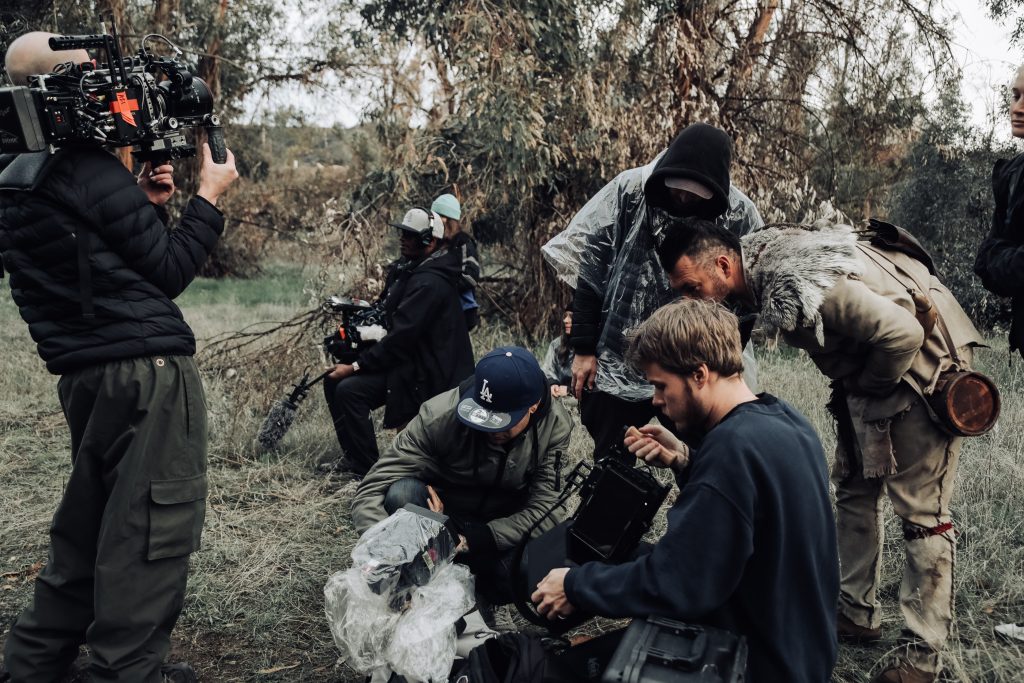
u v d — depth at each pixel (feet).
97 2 33.06
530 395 9.23
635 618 6.24
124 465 8.11
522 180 24.31
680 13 25.95
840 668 9.57
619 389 11.31
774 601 6.08
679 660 5.69
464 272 18.31
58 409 19.88
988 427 8.59
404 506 8.52
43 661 8.77
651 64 25.59
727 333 6.32
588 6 24.54
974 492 13.37
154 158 8.71
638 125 24.17
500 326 27.76
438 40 24.16
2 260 8.17
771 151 28.84
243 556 12.54
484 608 9.66
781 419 6.23
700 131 9.68
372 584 7.67
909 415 8.75
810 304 7.68
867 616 9.96
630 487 7.07
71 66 7.82
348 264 21.29
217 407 18.72
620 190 11.19
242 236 52.34
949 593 8.89
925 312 8.47
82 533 8.62
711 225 8.41
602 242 11.34
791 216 25.05
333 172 52.24
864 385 8.70
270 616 10.91
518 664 6.80
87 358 8.02
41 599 8.76
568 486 7.99
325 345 16.05
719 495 5.91
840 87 29.07
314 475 16.14
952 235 27.84
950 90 27.58
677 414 6.55
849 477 9.75
